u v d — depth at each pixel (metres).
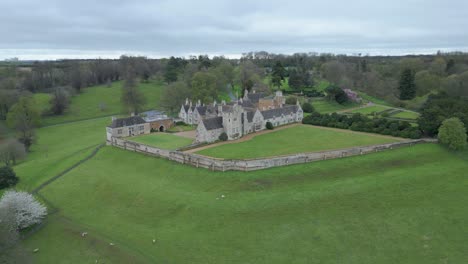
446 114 99.31
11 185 86.00
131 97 168.62
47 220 67.38
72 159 99.44
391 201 65.62
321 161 82.94
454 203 65.06
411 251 52.91
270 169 78.25
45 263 54.75
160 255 54.38
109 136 114.12
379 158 84.56
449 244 54.22
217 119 105.81
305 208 63.44
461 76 167.62
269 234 57.59
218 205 65.62
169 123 130.75
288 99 158.50
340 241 55.41
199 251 54.75
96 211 70.00
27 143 124.81
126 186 77.44
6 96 156.25
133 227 62.97
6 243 52.72
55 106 173.12
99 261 54.19
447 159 85.00
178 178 78.25
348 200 65.69
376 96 193.25
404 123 107.31
